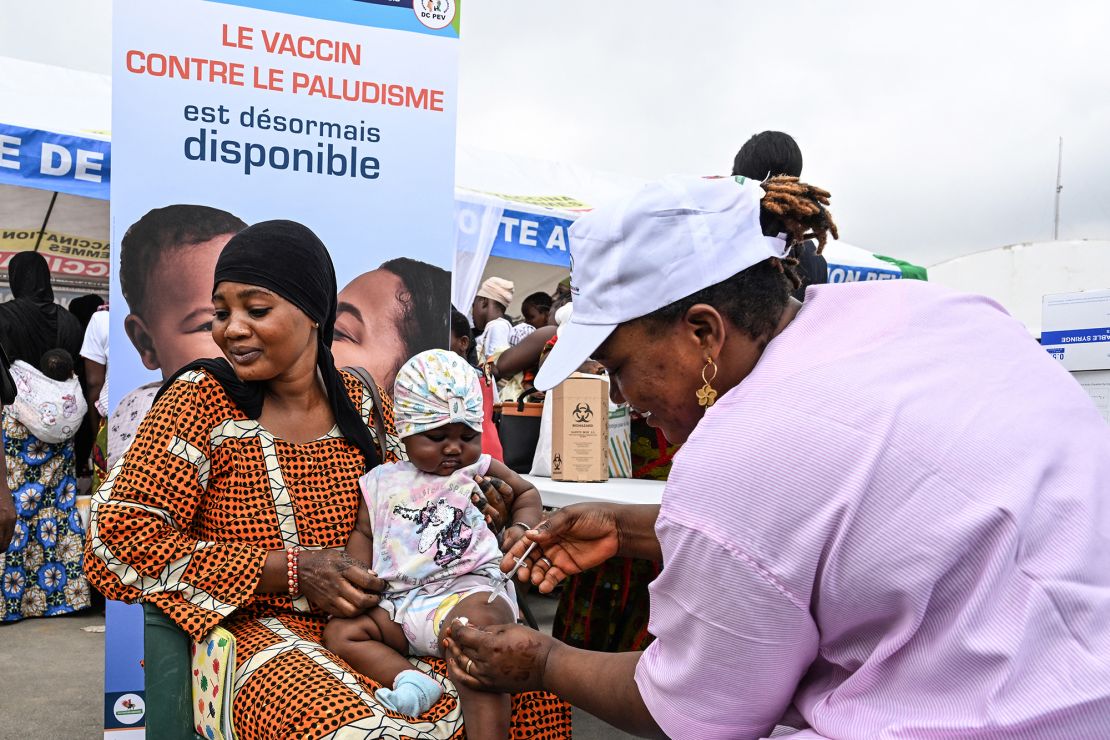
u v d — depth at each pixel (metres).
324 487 2.08
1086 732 0.96
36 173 4.79
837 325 1.23
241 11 2.73
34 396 4.68
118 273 2.65
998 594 1.00
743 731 1.20
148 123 2.66
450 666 1.62
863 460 1.04
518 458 3.23
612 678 1.36
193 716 1.88
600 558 1.81
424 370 2.06
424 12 2.94
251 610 1.98
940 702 1.05
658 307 1.22
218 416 1.98
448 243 2.99
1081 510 1.05
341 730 1.54
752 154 2.94
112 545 1.81
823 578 1.07
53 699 3.46
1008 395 1.13
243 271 1.94
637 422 3.10
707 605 1.12
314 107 2.82
